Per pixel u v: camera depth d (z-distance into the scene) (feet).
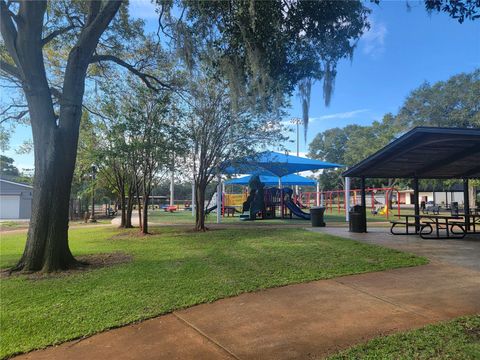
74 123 26.66
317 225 52.95
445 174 47.60
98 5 28.19
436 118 109.09
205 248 32.68
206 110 45.83
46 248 24.73
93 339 13.56
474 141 30.60
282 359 11.59
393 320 14.60
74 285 20.76
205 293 18.62
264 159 53.01
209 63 21.62
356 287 19.51
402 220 67.82
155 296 18.28
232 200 122.42
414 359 11.03
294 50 17.46
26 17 24.97
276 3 15.92
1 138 42.55
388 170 44.27
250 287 19.61
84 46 26.91
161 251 31.81
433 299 17.16
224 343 12.92
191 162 48.88
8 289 20.12
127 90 51.96
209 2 17.33
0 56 32.89
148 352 12.38
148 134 41.04
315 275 22.03
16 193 124.88
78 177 64.18
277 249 31.09
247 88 21.48
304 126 20.08
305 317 15.23
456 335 12.67
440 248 31.07
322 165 68.59
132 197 59.11
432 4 13.71
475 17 13.39
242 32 16.49
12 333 14.05
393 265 24.53
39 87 25.67
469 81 105.60
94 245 36.70
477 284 19.70
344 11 15.96
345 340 12.82
